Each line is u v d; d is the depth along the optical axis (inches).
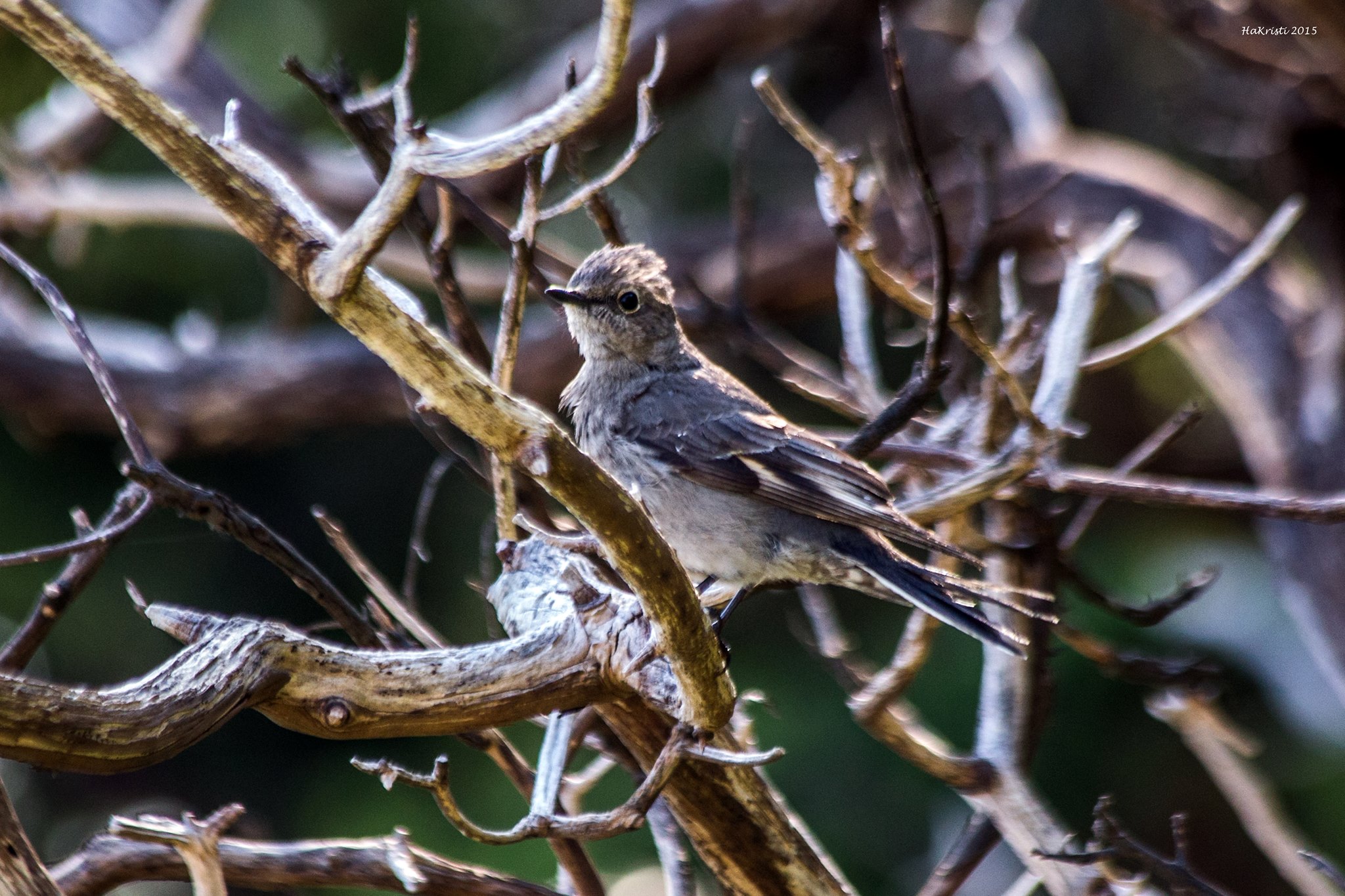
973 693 511.8
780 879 263.7
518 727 529.3
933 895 295.7
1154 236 580.1
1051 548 323.3
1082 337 309.9
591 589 226.5
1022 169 601.0
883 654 574.2
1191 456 663.8
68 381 593.3
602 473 186.7
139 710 185.3
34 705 176.7
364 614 305.9
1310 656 559.2
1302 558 489.4
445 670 215.5
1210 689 388.5
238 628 201.2
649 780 212.8
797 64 671.8
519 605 244.7
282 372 598.5
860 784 521.3
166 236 644.7
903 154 615.5
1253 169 593.9
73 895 261.6
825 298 625.6
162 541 597.6
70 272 650.8
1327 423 509.0
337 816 553.0
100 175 678.5
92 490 624.7
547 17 665.6
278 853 262.1
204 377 601.9
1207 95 636.1
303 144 620.4
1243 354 539.2
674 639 207.6
